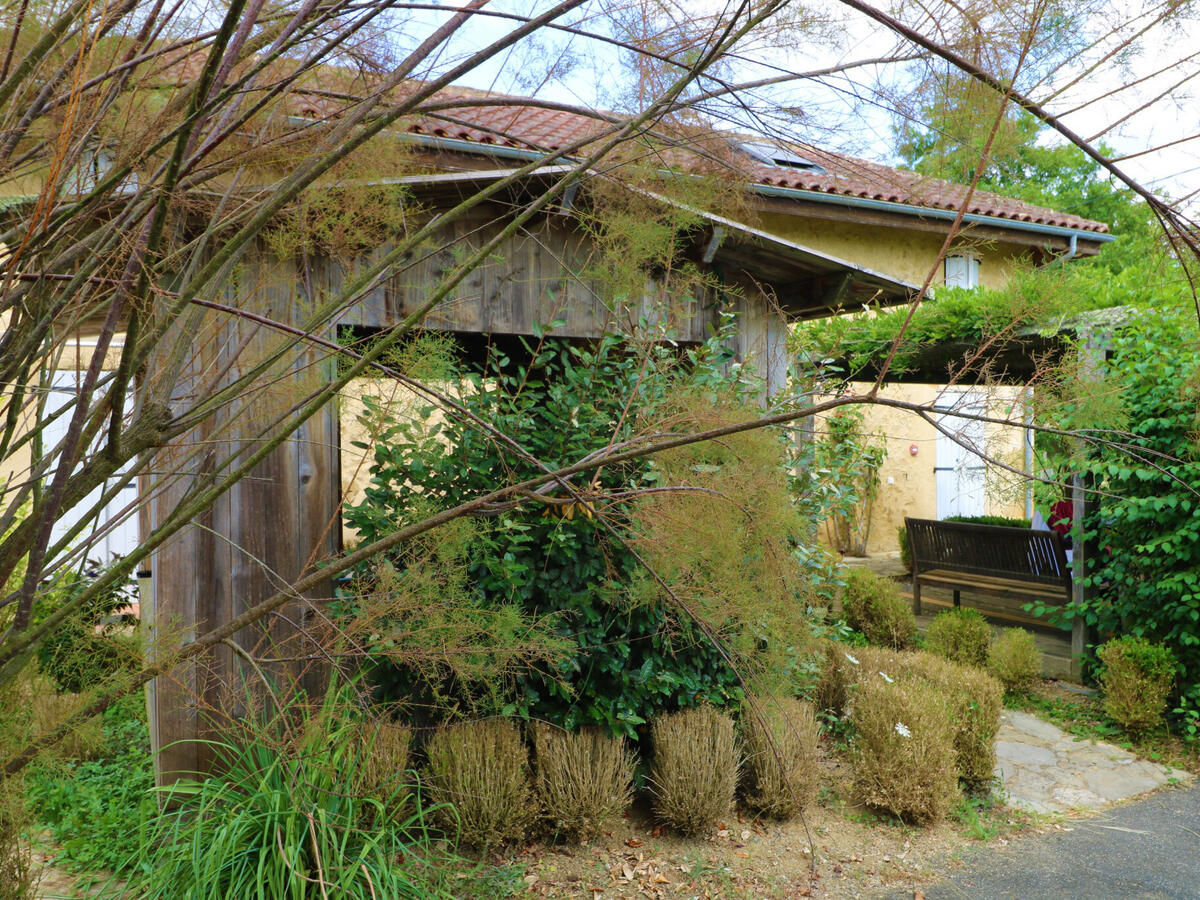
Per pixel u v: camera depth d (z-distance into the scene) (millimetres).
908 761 4195
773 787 4113
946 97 1774
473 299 4137
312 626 2994
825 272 5160
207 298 1795
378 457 3756
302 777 2838
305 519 3924
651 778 4113
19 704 1607
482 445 3814
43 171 1720
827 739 5207
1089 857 3914
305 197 2158
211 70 1151
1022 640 6312
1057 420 1926
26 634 1387
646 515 2041
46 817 3529
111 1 1463
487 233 4176
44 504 1326
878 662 5371
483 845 3656
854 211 6941
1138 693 5320
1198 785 4773
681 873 3678
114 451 1536
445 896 3152
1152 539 5539
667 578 2248
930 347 5832
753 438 2084
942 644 6664
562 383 4180
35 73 1521
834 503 4984
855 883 3646
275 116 1958
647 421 2418
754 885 3600
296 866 2707
